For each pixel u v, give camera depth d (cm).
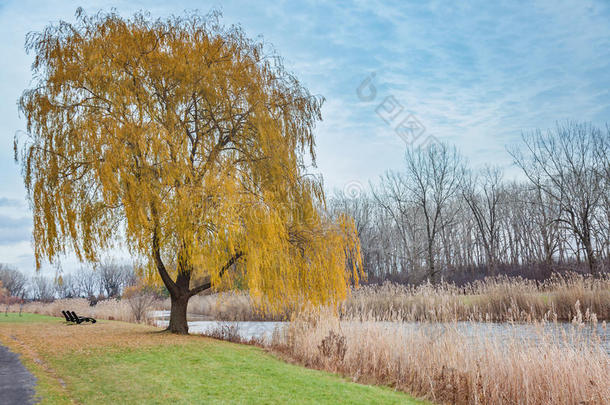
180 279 1550
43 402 662
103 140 1212
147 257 1285
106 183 1177
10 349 1162
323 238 1409
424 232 5384
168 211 1240
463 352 937
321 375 942
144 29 1442
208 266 1234
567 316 1842
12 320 2294
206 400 686
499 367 855
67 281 9269
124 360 984
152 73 1375
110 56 1332
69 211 1231
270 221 1230
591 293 1902
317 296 1390
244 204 1266
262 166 1455
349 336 1175
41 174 1247
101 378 823
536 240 4609
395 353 1045
